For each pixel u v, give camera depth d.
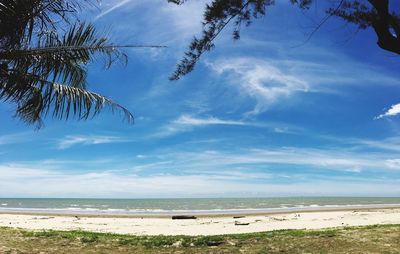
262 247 9.65
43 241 10.50
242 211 34.19
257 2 7.91
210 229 17.94
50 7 8.87
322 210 36.25
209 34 8.27
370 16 6.98
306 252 8.93
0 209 36.97
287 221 22.50
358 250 8.88
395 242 9.52
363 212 33.00
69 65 9.59
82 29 9.27
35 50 9.11
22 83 9.06
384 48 6.49
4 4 8.14
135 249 9.84
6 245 9.63
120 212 32.53
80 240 10.80
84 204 88.06
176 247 10.05
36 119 10.41
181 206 72.19
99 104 10.05
